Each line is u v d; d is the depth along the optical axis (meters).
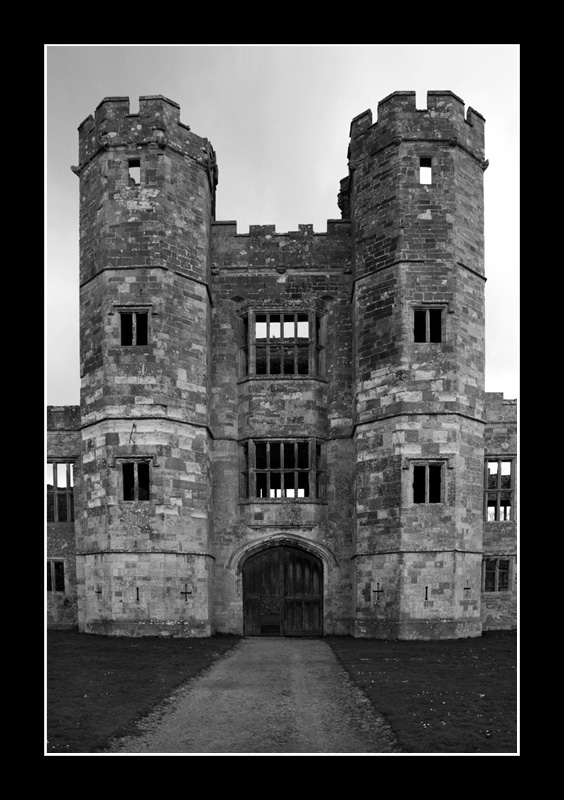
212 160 30.41
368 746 11.27
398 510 25.20
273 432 29.50
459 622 24.69
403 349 25.84
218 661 20.25
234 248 30.88
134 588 24.73
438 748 10.78
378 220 27.19
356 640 25.11
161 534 25.09
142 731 12.23
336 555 28.75
